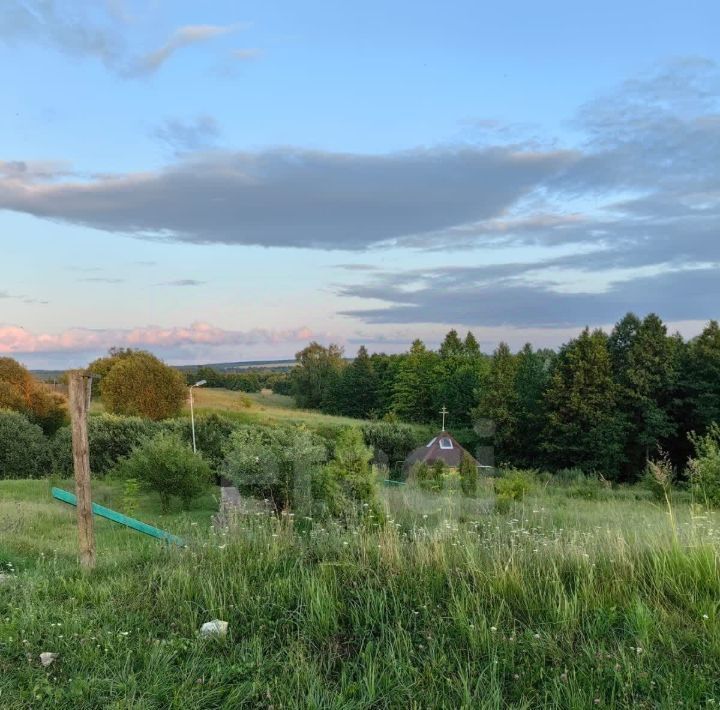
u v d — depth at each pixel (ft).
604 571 17.72
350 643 15.17
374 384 254.47
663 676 12.98
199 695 12.85
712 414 149.69
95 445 105.91
